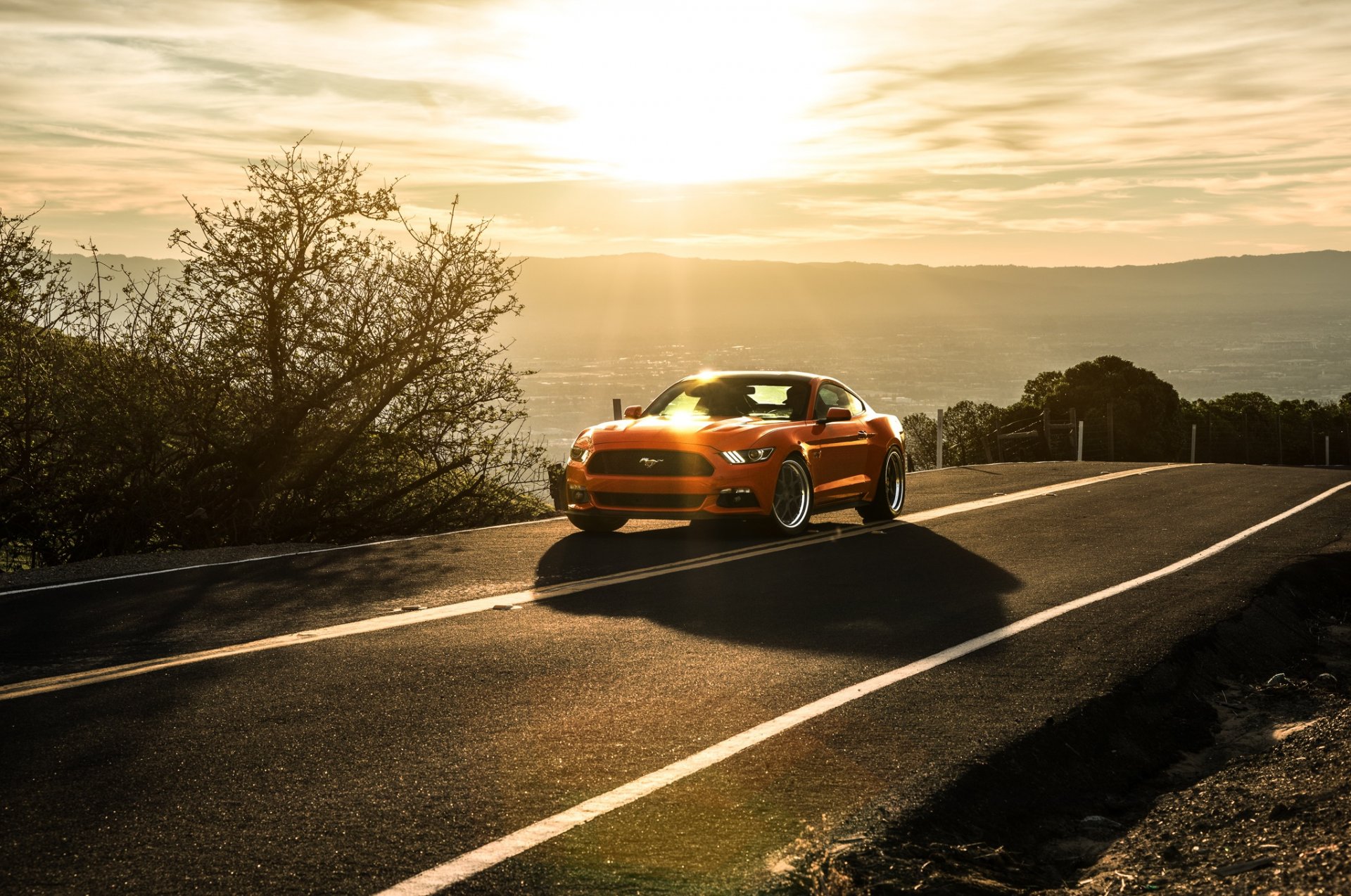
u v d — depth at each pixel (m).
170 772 4.33
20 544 12.77
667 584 8.62
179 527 13.18
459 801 4.05
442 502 15.27
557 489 15.40
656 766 4.47
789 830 3.85
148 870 3.44
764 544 10.77
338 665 6.04
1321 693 6.54
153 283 12.65
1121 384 62.75
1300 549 10.92
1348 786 4.06
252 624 7.05
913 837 3.91
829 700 5.47
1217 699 6.44
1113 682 5.93
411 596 8.03
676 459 10.82
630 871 3.48
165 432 12.55
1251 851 3.62
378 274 13.84
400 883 3.36
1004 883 3.65
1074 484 18.00
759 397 12.23
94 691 5.47
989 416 63.47
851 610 7.71
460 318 14.11
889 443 13.11
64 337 12.27
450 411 14.45
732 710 5.27
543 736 4.83
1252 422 77.50
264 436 13.25
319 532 14.72
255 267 12.95
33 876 3.38
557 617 7.38
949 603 8.01
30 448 11.95
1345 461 79.50
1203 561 10.11
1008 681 5.91
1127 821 4.45
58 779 4.23
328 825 3.81
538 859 3.56
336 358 13.58
